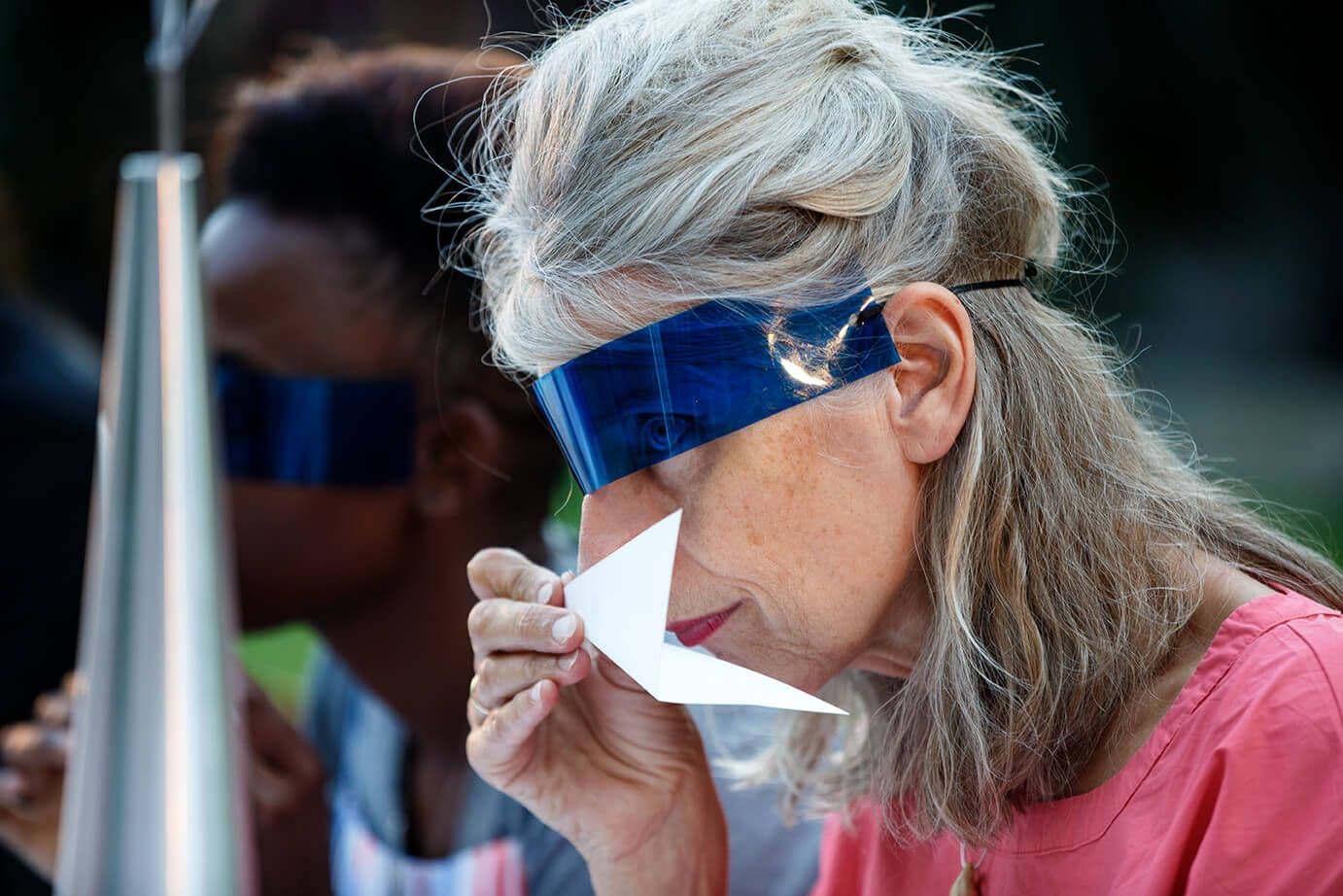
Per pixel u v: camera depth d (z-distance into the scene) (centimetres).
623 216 156
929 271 165
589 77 160
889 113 163
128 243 158
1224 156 1342
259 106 283
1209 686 156
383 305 275
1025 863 170
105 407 144
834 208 157
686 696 151
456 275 276
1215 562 170
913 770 174
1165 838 153
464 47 332
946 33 191
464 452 282
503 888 272
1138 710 165
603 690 199
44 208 920
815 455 160
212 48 464
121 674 115
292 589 281
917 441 163
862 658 181
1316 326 1377
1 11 960
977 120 175
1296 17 1290
